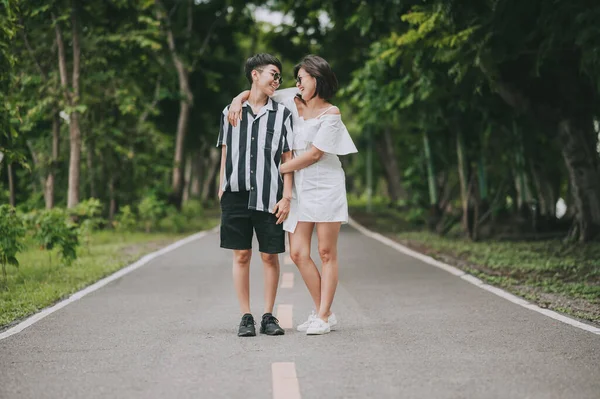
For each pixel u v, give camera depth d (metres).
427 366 5.61
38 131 20.86
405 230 25.72
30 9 18.08
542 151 21.80
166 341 6.68
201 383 5.17
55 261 14.30
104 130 21.75
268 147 6.92
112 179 24.48
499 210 22.36
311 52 29.45
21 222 11.02
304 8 26.50
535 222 20.88
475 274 12.07
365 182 60.50
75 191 18.97
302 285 10.68
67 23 18.70
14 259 10.82
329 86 6.96
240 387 5.06
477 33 12.80
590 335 6.82
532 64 15.73
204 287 10.66
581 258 14.52
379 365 5.64
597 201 17.69
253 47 35.12
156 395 4.88
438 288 10.34
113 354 6.14
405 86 19.17
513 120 19.45
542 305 8.80
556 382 5.12
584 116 17.59
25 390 5.03
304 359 5.88
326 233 7.01
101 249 17.30
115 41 19.59
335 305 8.80
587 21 11.87
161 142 24.59
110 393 4.94
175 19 29.36
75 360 5.93
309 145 6.99
